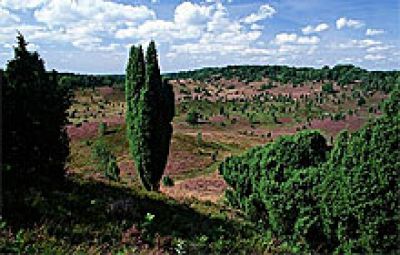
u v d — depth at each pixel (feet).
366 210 48.96
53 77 54.03
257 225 68.64
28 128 49.88
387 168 47.85
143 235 45.68
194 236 50.75
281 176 64.95
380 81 557.74
